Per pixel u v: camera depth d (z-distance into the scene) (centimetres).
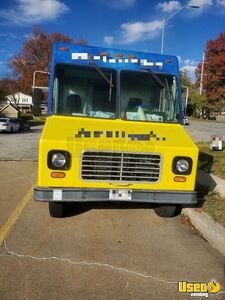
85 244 498
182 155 518
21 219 593
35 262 437
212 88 7519
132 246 498
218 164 1068
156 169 514
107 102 597
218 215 594
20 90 9519
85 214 628
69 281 396
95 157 498
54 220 592
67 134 512
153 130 560
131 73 613
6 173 993
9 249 471
